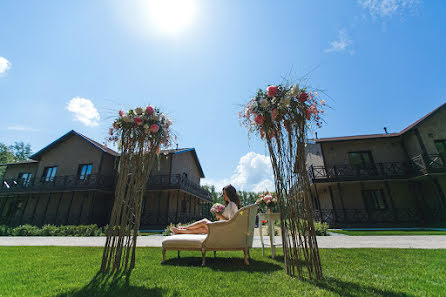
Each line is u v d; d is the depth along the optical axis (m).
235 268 2.74
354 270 2.51
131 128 3.12
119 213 2.85
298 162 2.53
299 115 2.57
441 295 1.68
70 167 15.70
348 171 12.72
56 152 16.67
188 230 3.64
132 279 2.28
